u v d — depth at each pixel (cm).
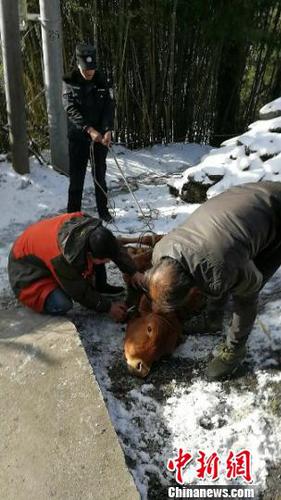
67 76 462
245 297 284
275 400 317
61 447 282
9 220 524
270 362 343
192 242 259
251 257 274
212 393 326
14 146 565
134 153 690
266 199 286
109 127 475
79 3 610
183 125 729
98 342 366
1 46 561
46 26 544
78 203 511
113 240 332
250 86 766
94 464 274
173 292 256
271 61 738
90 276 362
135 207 546
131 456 292
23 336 352
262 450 294
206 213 273
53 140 591
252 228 268
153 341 332
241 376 335
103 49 646
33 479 267
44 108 656
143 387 331
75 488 263
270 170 495
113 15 622
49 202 555
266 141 521
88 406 303
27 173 583
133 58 650
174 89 693
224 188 504
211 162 538
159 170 649
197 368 344
